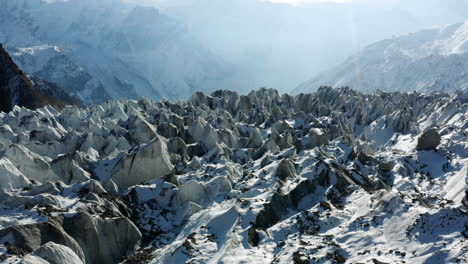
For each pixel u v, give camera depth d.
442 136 79.12
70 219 35.41
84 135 66.62
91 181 43.84
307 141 71.56
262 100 119.62
